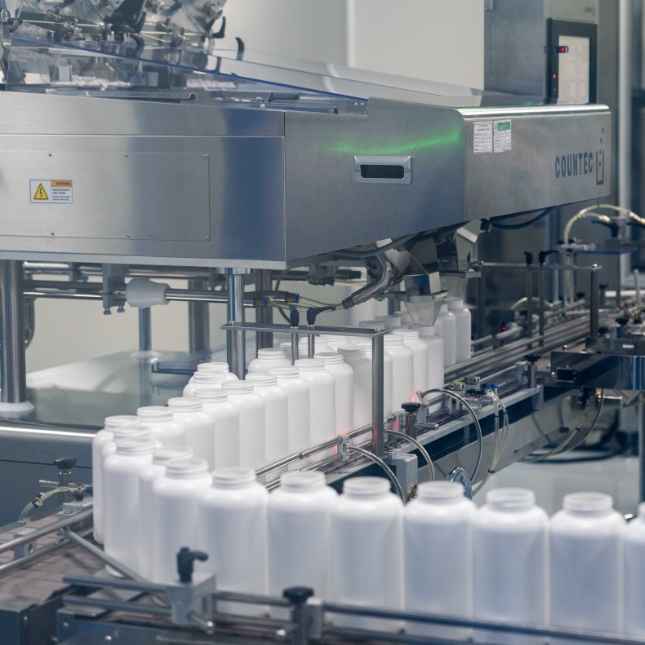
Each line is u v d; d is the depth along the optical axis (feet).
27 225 7.05
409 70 10.89
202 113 6.46
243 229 6.44
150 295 9.30
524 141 9.05
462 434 8.77
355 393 7.57
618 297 14.20
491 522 4.59
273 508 4.80
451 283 10.56
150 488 5.09
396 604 4.78
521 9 11.53
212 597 4.65
